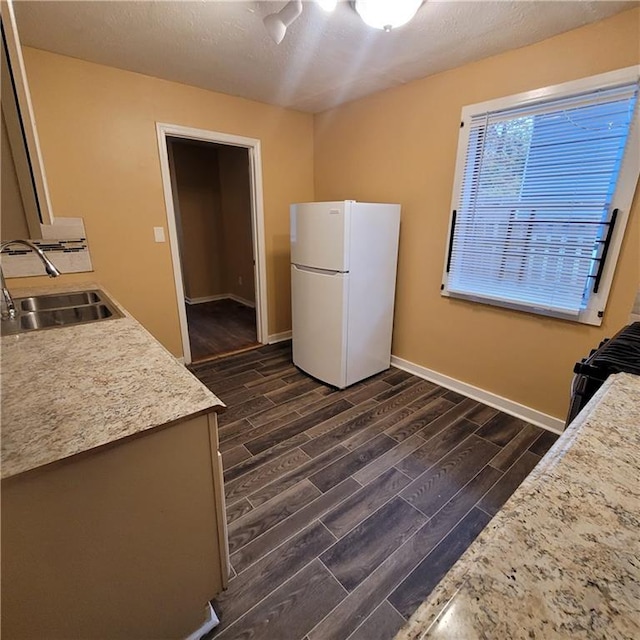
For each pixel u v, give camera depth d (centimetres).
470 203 235
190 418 88
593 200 183
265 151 325
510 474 183
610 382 97
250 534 148
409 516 158
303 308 287
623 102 168
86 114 233
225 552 109
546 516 53
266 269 356
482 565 45
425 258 272
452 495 170
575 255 193
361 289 263
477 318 248
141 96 251
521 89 201
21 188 92
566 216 193
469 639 37
